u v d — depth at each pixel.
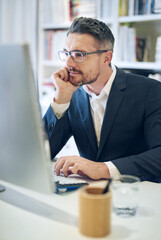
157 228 0.88
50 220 0.92
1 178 0.97
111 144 1.56
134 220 0.93
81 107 1.62
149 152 1.37
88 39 1.46
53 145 1.55
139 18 2.62
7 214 0.95
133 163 1.32
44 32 3.39
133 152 1.60
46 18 3.32
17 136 0.89
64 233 0.85
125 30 2.73
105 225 0.83
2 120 0.91
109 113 1.54
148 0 2.58
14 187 1.18
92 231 0.82
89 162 1.30
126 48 2.75
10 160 0.92
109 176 1.28
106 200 0.82
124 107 1.54
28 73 0.82
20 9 3.47
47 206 1.02
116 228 0.88
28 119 0.85
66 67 1.54
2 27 3.58
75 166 1.27
